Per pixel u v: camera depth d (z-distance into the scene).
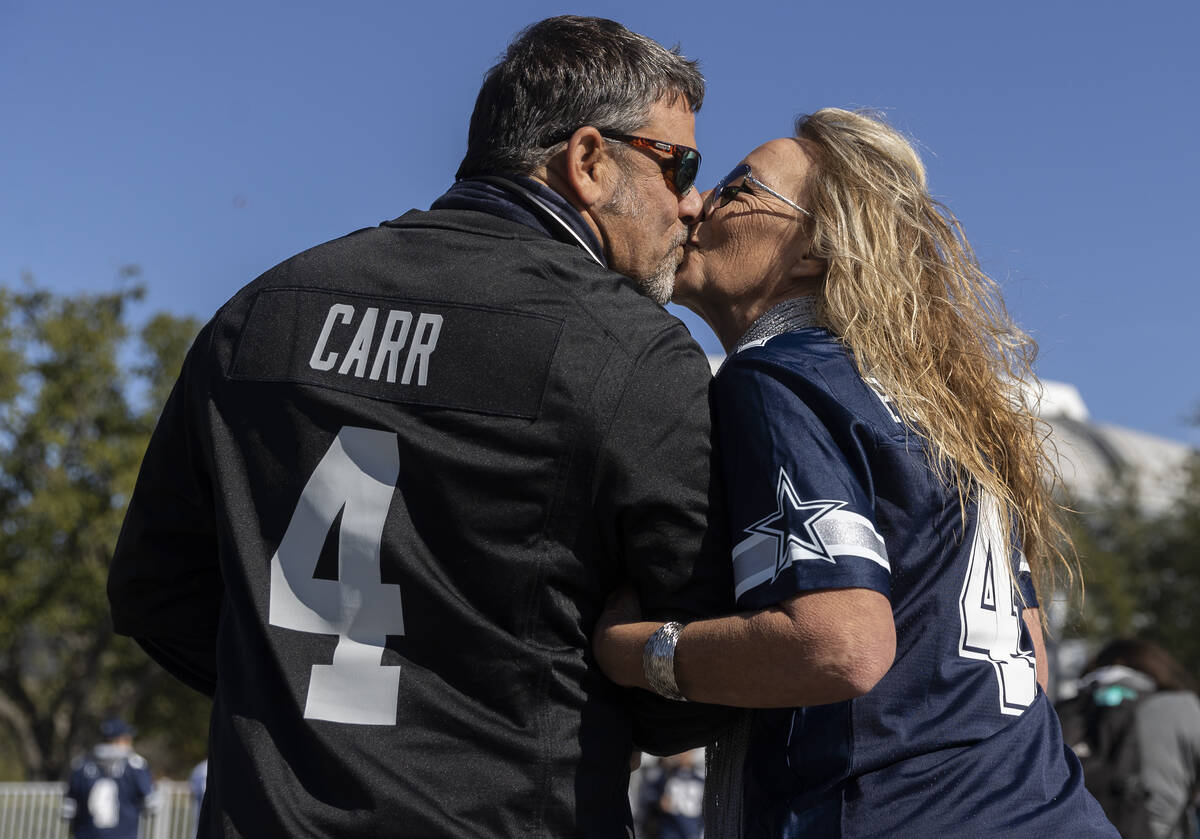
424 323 1.59
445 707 1.48
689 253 2.09
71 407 27.33
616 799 1.59
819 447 1.58
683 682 1.53
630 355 1.57
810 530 1.51
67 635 27.97
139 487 1.85
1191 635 27.47
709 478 1.61
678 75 1.87
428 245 1.67
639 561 1.57
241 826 1.48
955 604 1.66
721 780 1.79
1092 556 27.55
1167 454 42.56
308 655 1.52
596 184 1.80
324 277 1.68
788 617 1.48
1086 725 3.82
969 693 1.65
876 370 1.73
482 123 1.83
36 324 27.92
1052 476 2.11
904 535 1.63
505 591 1.51
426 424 1.54
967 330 1.95
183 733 29.12
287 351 1.65
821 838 1.59
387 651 1.51
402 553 1.52
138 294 28.42
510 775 1.48
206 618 1.94
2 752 35.47
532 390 1.53
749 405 1.63
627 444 1.54
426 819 1.43
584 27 1.84
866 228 1.93
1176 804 3.71
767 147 2.09
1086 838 1.62
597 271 1.66
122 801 11.23
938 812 1.57
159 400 28.38
